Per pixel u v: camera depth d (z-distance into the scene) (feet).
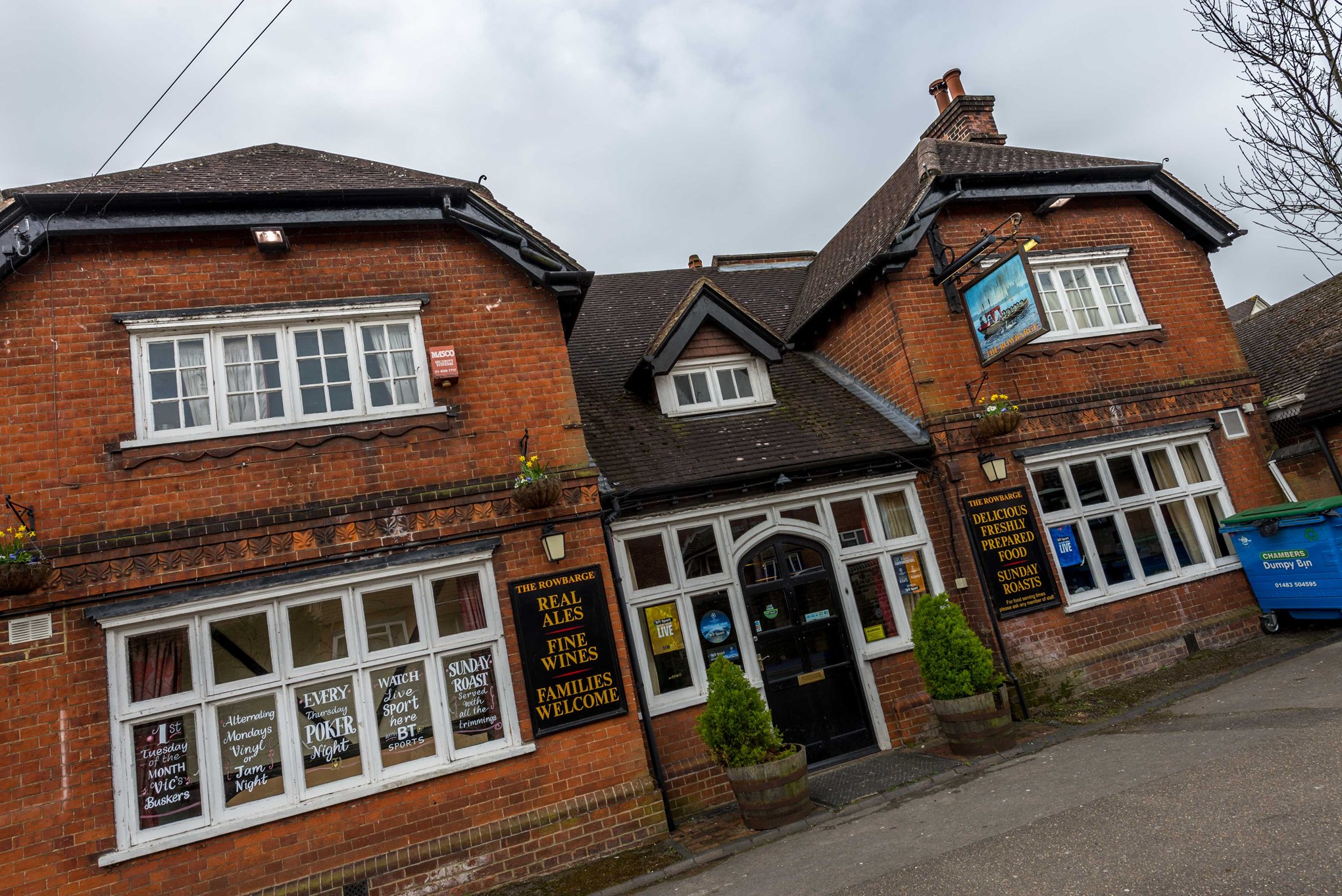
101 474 21.70
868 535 30.99
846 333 36.86
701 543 29.07
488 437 25.53
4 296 22.31
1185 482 34.65
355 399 24.63
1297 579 31.19
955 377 32.55
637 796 23.66
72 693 20.04
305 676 22.12
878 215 39.34
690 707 26.86
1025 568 30.83
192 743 21.04
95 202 22.84
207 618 21.65
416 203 26.23
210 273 24.35
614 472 28.76
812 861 19.29
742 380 34.96
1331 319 42.32
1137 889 13.92
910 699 29.35
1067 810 18.56
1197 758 20.15
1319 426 35.32
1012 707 28.73
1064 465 33.12
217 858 20.27
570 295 27.84
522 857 22.18
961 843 18.11
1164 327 36.37
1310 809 15.33
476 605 24.31
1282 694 24.32
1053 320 34.83
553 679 23.89
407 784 22.06
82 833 19.40
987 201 35.35
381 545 23.34
